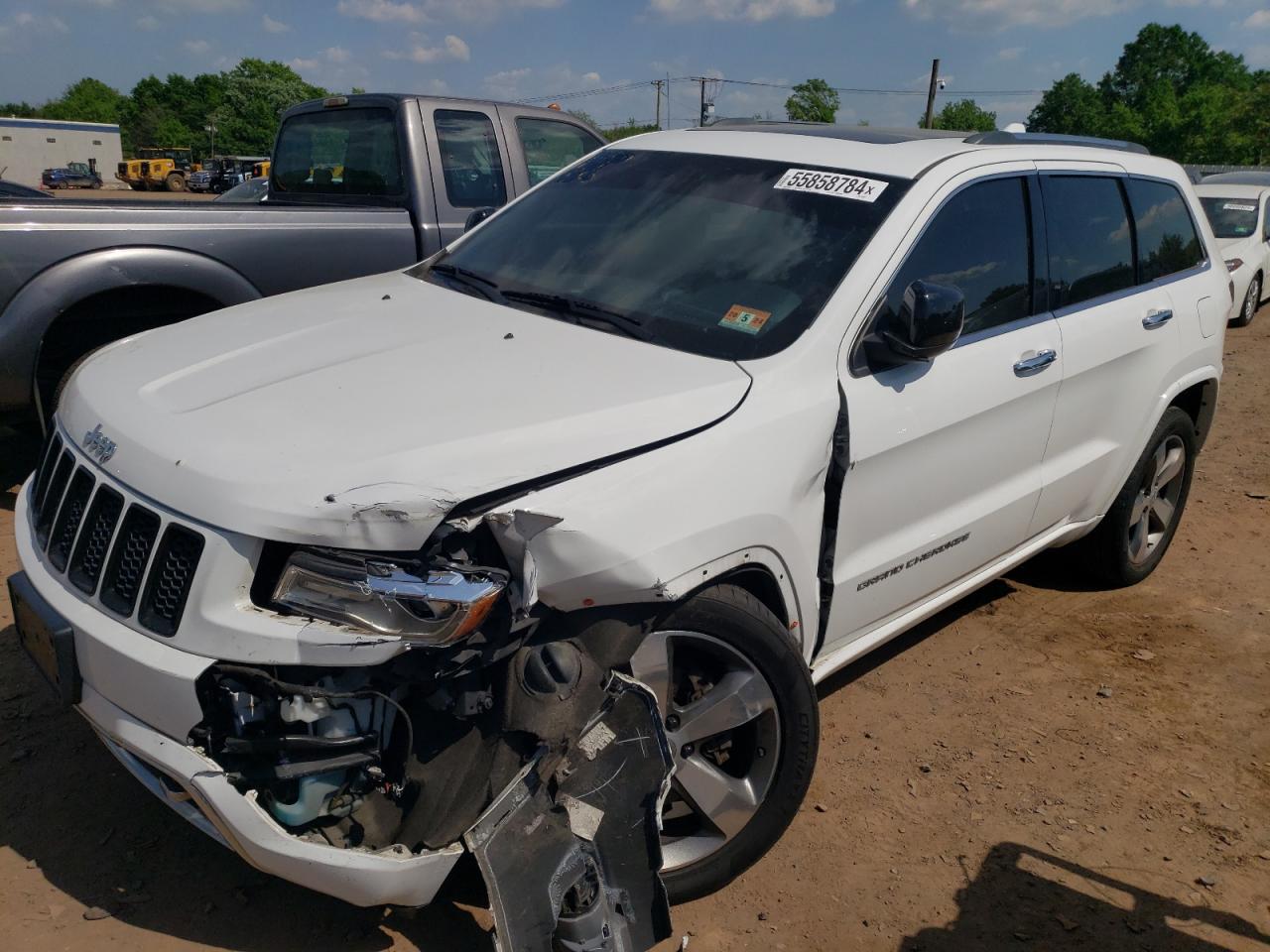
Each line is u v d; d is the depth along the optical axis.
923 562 3.60
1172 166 5.13
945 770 3.68
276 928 2.79
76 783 3.30
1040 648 4.62
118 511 2.48
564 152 7.18
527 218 4.11
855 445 3.10
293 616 2.29
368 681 2.35
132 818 3.17
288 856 2.30
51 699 3.72
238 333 3.22
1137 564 5.20
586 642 2.56
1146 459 4.84
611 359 2.99
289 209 5.55
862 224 3.39
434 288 3.77
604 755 2.51
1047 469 4.17
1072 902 3.10
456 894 2.94
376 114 6.39
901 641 4.62
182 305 5.37
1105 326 4.25
